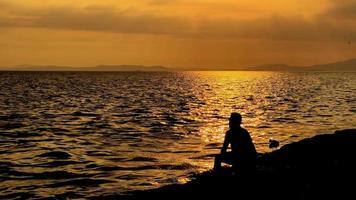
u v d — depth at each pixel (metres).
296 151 19.66
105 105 60.44
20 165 21.09
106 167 20.56
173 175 18.75
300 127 35.91
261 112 50.22
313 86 129.38
